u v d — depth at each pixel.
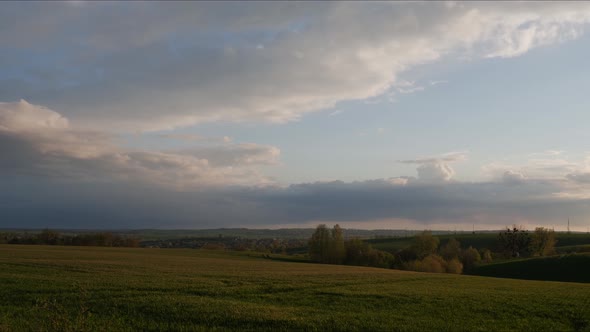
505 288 41.50
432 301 30.12
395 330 21.39
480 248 159.38
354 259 120.19
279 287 35.56
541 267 89.88
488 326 22.69
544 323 23.61
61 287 31.14
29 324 20.64
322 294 32.50
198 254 122.19
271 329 21.02
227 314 23.56
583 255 89.00
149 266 56.66
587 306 28.95
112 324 21.31
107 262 61.00
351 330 21.17
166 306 25.34
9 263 50.78
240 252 138.38
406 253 125.12
